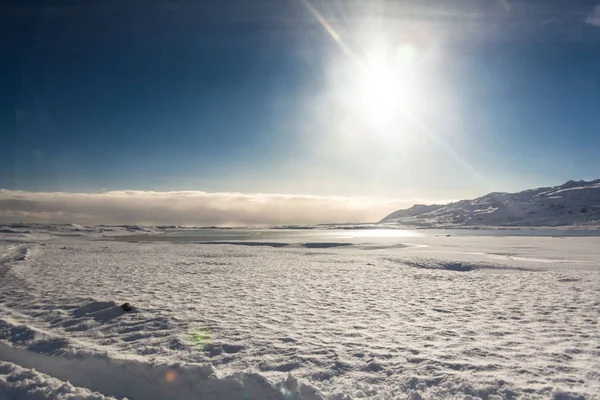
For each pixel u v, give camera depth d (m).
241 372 5.83
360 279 16.02
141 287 13.61
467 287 13.95
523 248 36.72
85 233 82.94
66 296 11.66
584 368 6.08
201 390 5.70
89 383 6.28
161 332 8.17
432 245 42.84
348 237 69.19
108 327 8.62
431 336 7.82
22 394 5.59
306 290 13.30
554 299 11.62
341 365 6.31
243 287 13.87
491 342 7.42
